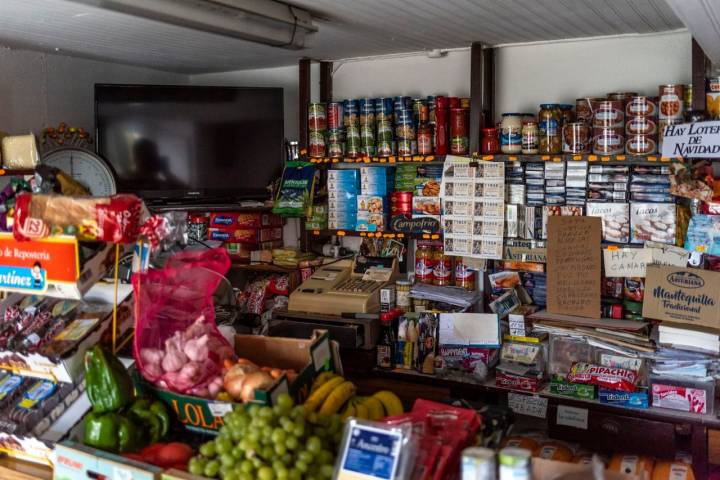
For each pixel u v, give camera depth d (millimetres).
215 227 5285
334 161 5074
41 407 2646
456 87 4984
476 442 2273
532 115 4445
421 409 2324
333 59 5340
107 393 2436
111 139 5117
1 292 3057
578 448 2789
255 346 2914
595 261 4227
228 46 4688
